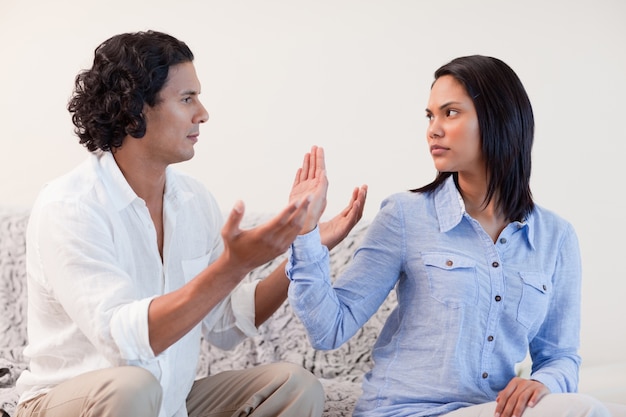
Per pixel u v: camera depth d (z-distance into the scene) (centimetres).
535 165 259
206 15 277
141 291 165
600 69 257
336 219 174
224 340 180
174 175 174
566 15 259
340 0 270
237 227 134
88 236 155
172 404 167
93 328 147
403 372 160
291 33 272
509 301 160
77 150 280
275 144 271
